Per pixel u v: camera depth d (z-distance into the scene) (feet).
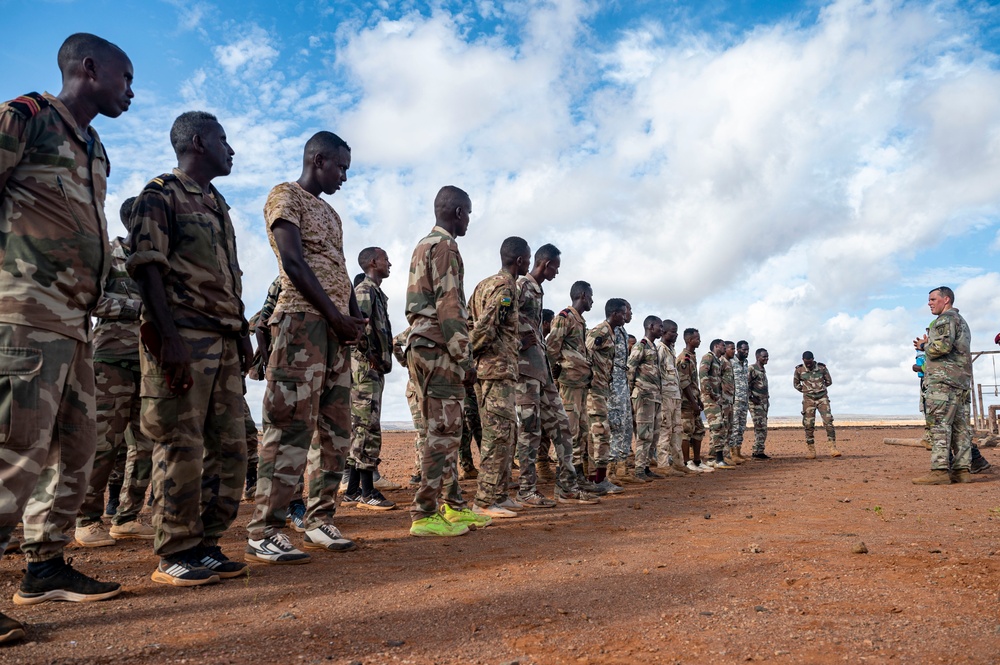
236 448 11.67
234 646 7.61
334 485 14.21
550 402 22.86
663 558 12.67
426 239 16.46
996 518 17.63
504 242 20.03
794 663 7.05
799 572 11.18
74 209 9.20
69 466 9.52
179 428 10.67
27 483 8.44
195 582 10.52
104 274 9.73
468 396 31.07
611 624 8.52
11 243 8.70
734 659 7.19
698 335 38.47
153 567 12.19
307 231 13.33
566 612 9.02
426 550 13.92
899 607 8.99
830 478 30.07
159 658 7.18
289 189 13.17
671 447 34.68
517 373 19.85
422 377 16.22
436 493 16.08
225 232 11.68
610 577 11.10
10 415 8.33
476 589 10.35
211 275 11.17
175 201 10.94
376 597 9.87
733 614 8.85
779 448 56.29
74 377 9.48
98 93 9.77
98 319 15.08
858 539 14.26
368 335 20.38
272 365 12.85
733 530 16.08
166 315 10.27
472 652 7.50
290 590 10.30
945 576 10.59
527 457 21.94
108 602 9.55
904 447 54.13
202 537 11.14
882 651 7.34
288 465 12.73
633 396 32.14
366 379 21.66
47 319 8.77
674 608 9.20
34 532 9.36
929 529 15.84
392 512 20.52
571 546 14.26
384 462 43.88
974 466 31.01
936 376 27.37
